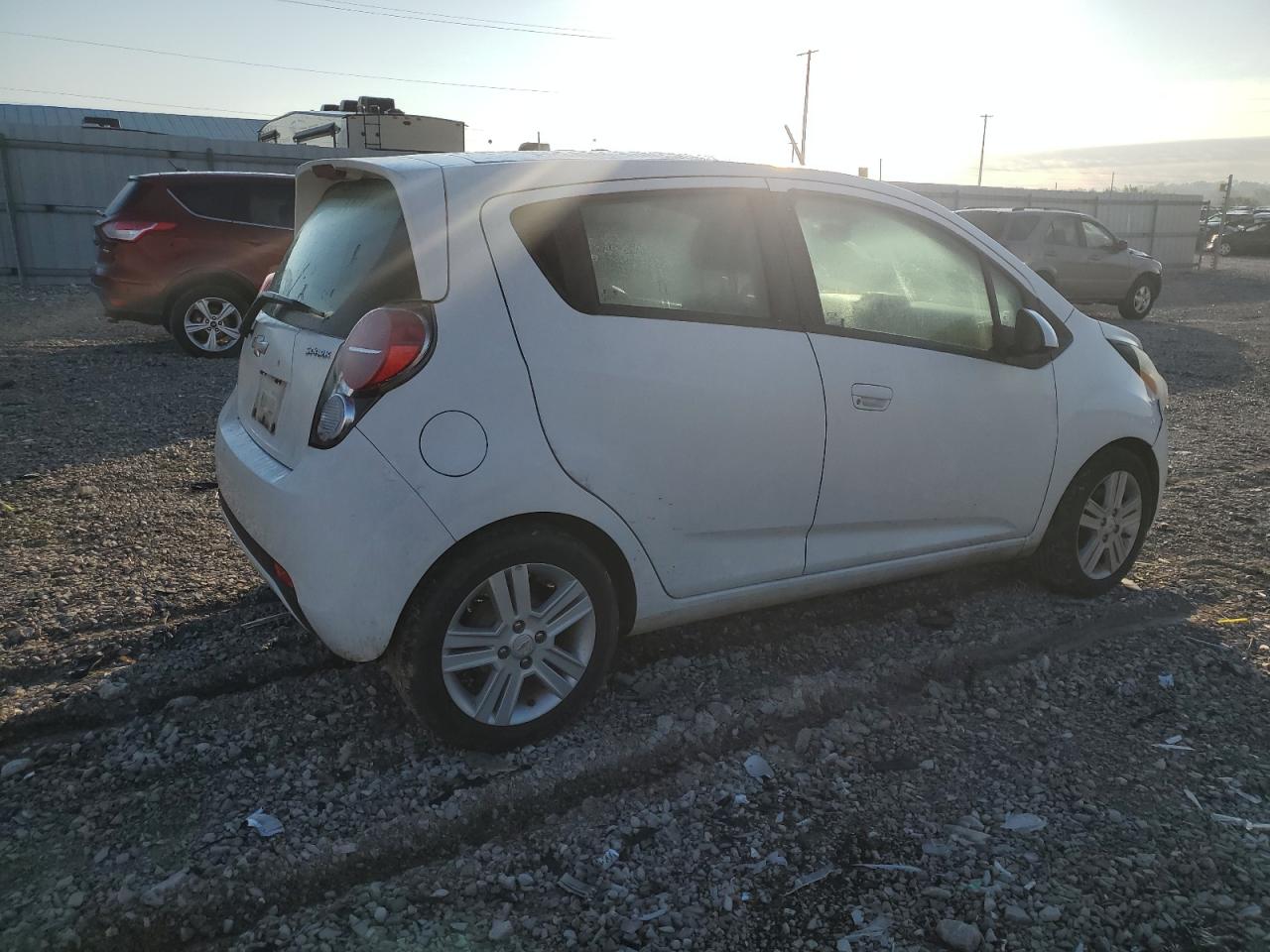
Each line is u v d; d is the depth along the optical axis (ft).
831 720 10.51
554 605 9.52
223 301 32.42
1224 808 9.04
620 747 9.77
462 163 9.61
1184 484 19.65
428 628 8.91
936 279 11.94
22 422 22.41
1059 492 12.95
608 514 9.57
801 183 11.09
